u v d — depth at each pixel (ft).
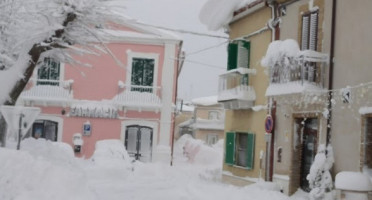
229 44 69.56
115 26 48.98
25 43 41.55
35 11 40.70
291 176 53.06
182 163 124.47
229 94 66.18
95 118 96.02
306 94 48.67
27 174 28.99
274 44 52.70
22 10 41.86
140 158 96.68
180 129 186.29
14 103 41.09
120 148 80.28
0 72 41.09
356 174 39.63
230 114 71.87
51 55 44.75
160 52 97.66
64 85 95.20
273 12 59.21
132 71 97.19
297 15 54.54
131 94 96.12
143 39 96.89
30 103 94.63
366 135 42.09
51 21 40.91
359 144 42.70
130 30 97.04
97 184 52.06
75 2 40.45
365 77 42.86
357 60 44.04
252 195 48.78
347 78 45.19
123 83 96.53
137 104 95.55
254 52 65.21
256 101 63.46
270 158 57.93
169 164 96.37
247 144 65.10
